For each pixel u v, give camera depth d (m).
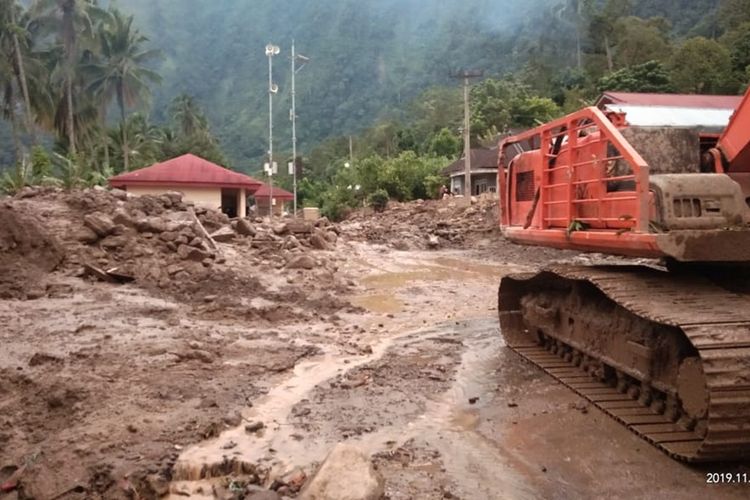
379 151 76.31
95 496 4.81
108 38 53.41
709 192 5.52
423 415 6.17
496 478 4.81
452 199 32.56
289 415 6.16
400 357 8.33
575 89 56.72
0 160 77.31
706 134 6.55
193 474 5.02
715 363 4.57
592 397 6.39
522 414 6.14
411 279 15.62
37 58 47.47
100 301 11.08
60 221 14.15
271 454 5.27
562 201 7.32
